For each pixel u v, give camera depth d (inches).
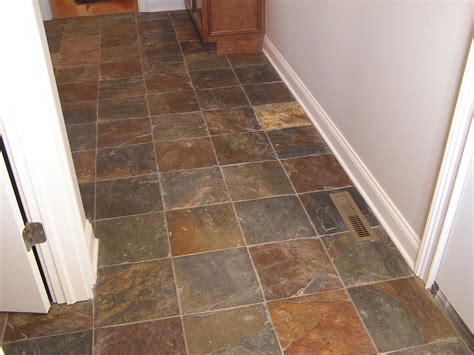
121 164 105.0
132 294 74.8
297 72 128.5
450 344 66.9
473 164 59.7
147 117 122.8
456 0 60.9
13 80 54.9
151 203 93.6
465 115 59.8
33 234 65.5
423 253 73.9
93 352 66.3
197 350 66.4
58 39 168.6
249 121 120.3
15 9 51.9
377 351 66.1
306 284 76.2
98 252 82.3
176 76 143.3
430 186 71.9
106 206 92.9
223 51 156.5
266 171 102.2
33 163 60.3
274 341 67.6
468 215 62.4
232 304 73.0
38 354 66.1
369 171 91.7
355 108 94.7
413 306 72.4
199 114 123.8
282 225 87.9
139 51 159.5
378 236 85.4
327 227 87.4
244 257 81.2
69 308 72.6
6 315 71.6
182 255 81.8
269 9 148.0
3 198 58.9
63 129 70.4
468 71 57.7
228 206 92.6
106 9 188.9
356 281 76.6
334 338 67.9
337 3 96.7
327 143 110.7
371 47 84.7
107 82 140.6
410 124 75.4
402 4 73.3
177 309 72.3
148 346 67.1
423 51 69.4
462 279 65.9
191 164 104.7
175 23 181.0
